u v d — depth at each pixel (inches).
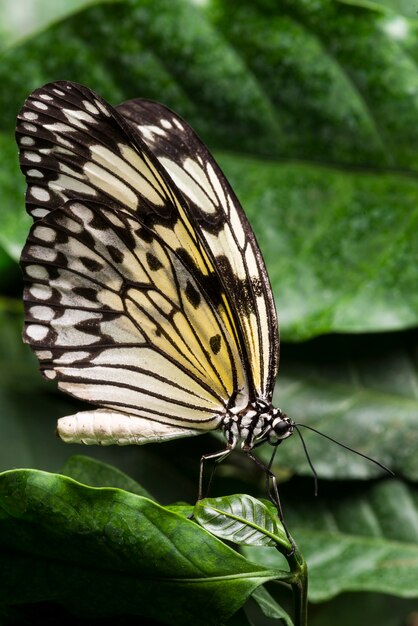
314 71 20.3
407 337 20.4
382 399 20.2
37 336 18.7
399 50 20.2
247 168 20.5
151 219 18.8
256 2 20.3
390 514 19.9
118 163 18.6
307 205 20.4
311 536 19.9
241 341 19.0
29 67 20.4
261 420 19.1
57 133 18.4
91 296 18.8
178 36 20.4
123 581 17.5
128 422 18.9
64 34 20.4
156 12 20.3
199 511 17.6
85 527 17.3
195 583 17.4
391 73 20.3
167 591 17.5
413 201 20.4
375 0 20.9
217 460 19.1
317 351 20.4
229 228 19.0
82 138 18.5
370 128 20.4
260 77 20.4
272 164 20.5
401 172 20.4
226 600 17.5
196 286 18.9
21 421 21.0
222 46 20.4
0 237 20.3
